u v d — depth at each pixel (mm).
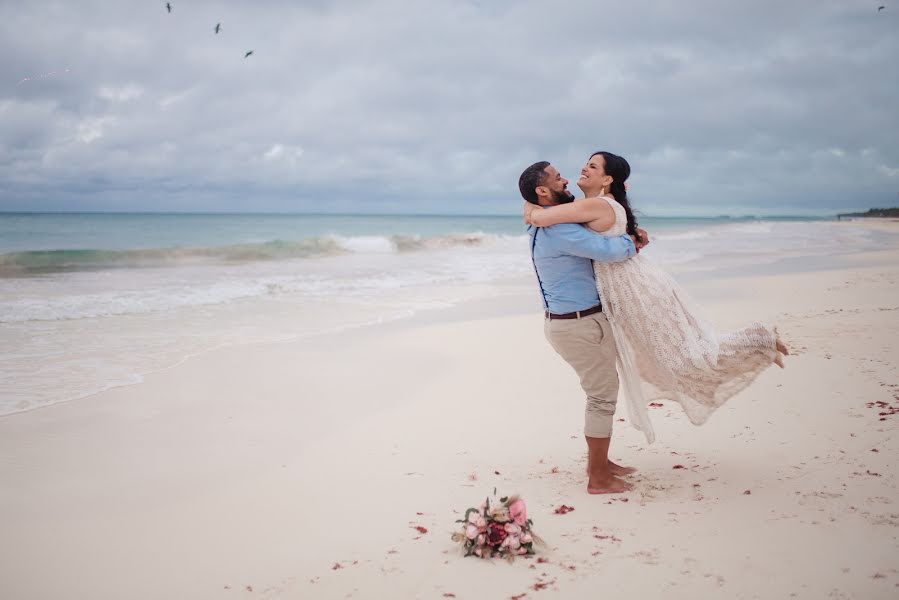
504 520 3146
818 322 8797
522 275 17859
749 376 3852
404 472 4445
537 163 3994
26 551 3432
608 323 3893
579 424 5422
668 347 3807
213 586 3002
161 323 10297
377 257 23641
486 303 12695
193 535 3584
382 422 5660
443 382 6918
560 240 3752
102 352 8297
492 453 4781
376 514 3760
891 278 14617
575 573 2916
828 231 44719
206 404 6238
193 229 39906
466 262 21656
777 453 4289
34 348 8500
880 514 3268
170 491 4246
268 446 5105
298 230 43562
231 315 11102
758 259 22078
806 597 2576
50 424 5660
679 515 3469
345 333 9562
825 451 4238
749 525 3273
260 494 4152
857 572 2736
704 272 17703
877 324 8375
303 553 3299
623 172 3906
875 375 5875
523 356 8039
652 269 3889
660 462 4355
